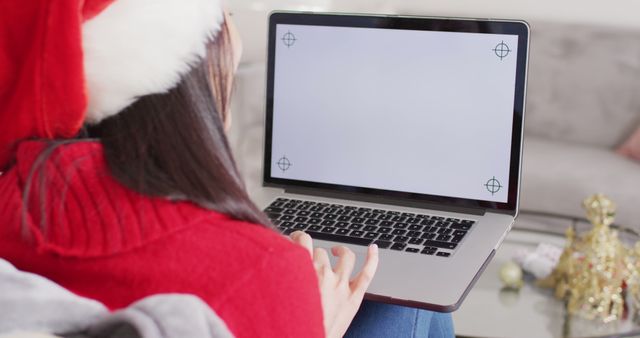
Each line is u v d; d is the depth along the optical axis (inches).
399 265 46.3
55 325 25.0
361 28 55.9
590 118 105.3
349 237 50.6
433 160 55.1
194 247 27.3
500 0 111.2
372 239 50.2
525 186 98.8
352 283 37.5
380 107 55.9
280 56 57.4
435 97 54.9
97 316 25.2
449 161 54.8
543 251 67.5
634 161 101.3
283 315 27.5
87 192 27.5
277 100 57.6
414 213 54.4
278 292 27.5
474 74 54.0
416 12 115.3
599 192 96.8
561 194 97.5
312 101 57.0
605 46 105.0
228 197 28.9
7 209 28.3
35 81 26.6
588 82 105.3
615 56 104.7
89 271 27.2
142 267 26.9
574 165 100.3
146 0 27.5
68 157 27.7
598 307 61.2
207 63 29.7
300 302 28.0
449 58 54.5
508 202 53.9
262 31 113.3
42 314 24.7
